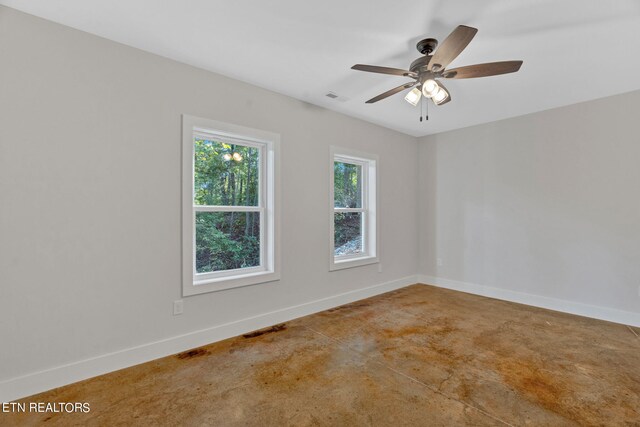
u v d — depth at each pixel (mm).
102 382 2180
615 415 1836
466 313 3650
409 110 3893
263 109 3205
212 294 2859
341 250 4262
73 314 2186
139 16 2066
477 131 4512
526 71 2830
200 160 2951
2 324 1952
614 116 3406
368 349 2695
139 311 2463
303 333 3053
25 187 2023
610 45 2391
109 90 2328
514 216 4156
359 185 4520
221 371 2330
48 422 1779
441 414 1849
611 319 3418
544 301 3891
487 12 2008
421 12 2016
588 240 3586
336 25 2164
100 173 2291
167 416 1831
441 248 4918
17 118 1998
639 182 3271
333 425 1759
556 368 2375
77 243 2201
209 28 2201
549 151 3859
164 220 2582
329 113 3848
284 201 3395
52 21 2109
